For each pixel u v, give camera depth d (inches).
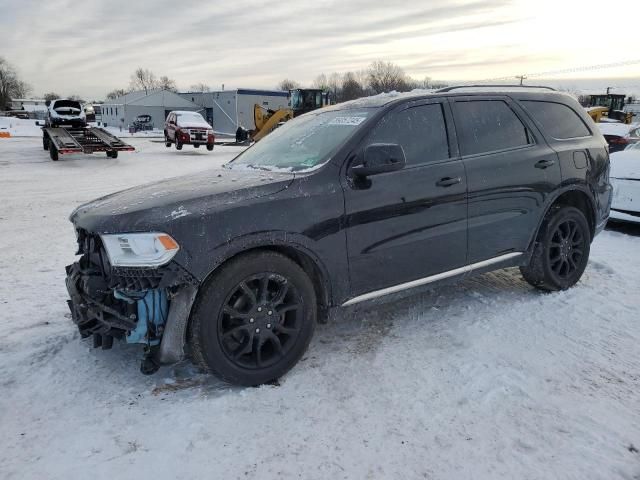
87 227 115.9
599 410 109.8
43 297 179.3
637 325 152.7
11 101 3973.9
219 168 160.6
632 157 278.1
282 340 124.7
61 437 101.7
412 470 92.5
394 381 122.4
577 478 89.7
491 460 94.7
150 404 113.0
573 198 182.5
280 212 117.8
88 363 131.0
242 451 97.4
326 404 113.0
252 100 2309.3
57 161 735.7
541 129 170.4
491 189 152.6
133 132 2143.2
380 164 123.6
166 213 110.1
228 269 113.5
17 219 320.2
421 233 140.1
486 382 120.6
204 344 112.8
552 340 143.2
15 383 121.4
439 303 172.9
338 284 129.0
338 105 164.6
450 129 149.4
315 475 91.4
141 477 90.7
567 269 181.0
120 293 111.7
